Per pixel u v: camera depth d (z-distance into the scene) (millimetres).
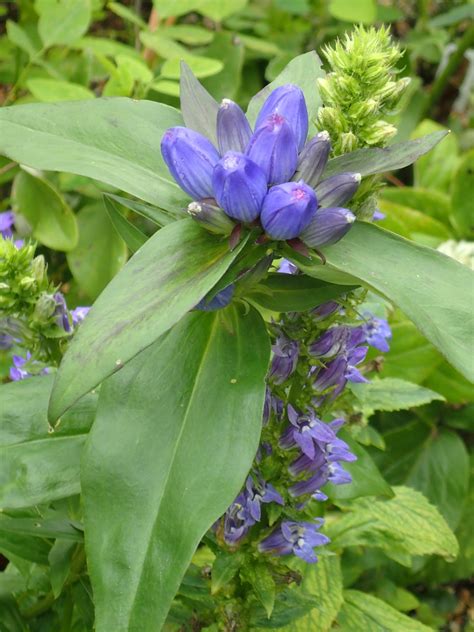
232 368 272
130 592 256
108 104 283
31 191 572
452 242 689
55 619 418
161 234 244
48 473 317
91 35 884
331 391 322
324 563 453
